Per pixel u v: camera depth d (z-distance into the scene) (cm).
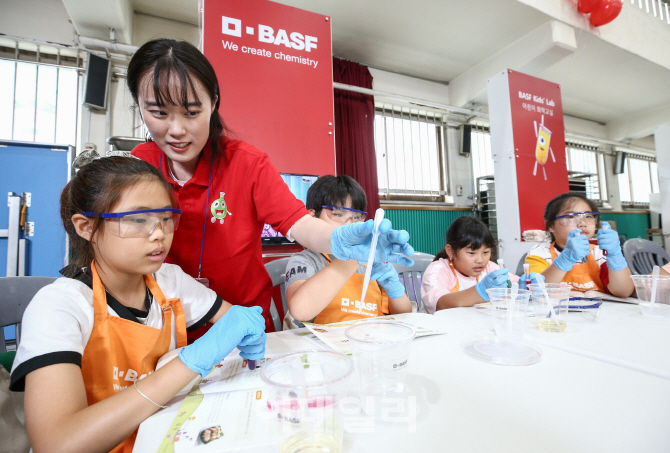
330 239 77
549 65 436
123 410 47
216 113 99
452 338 80
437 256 172
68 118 347
